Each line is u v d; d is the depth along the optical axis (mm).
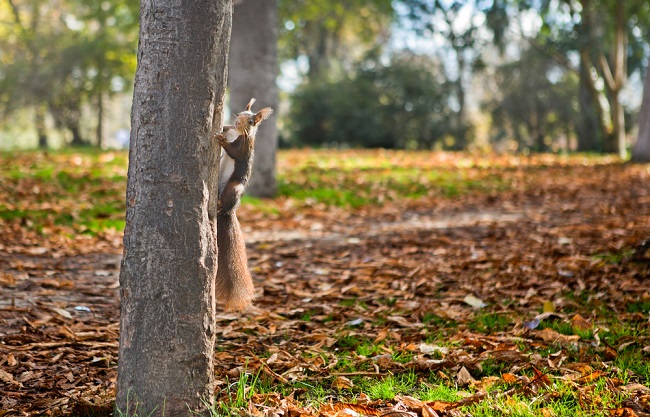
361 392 5625
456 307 8469
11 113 45750
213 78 4746
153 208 4641
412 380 5992
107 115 52750
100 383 6070
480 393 5309
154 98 4625
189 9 4617
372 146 43344
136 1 31312
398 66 43906
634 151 28000
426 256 11367
